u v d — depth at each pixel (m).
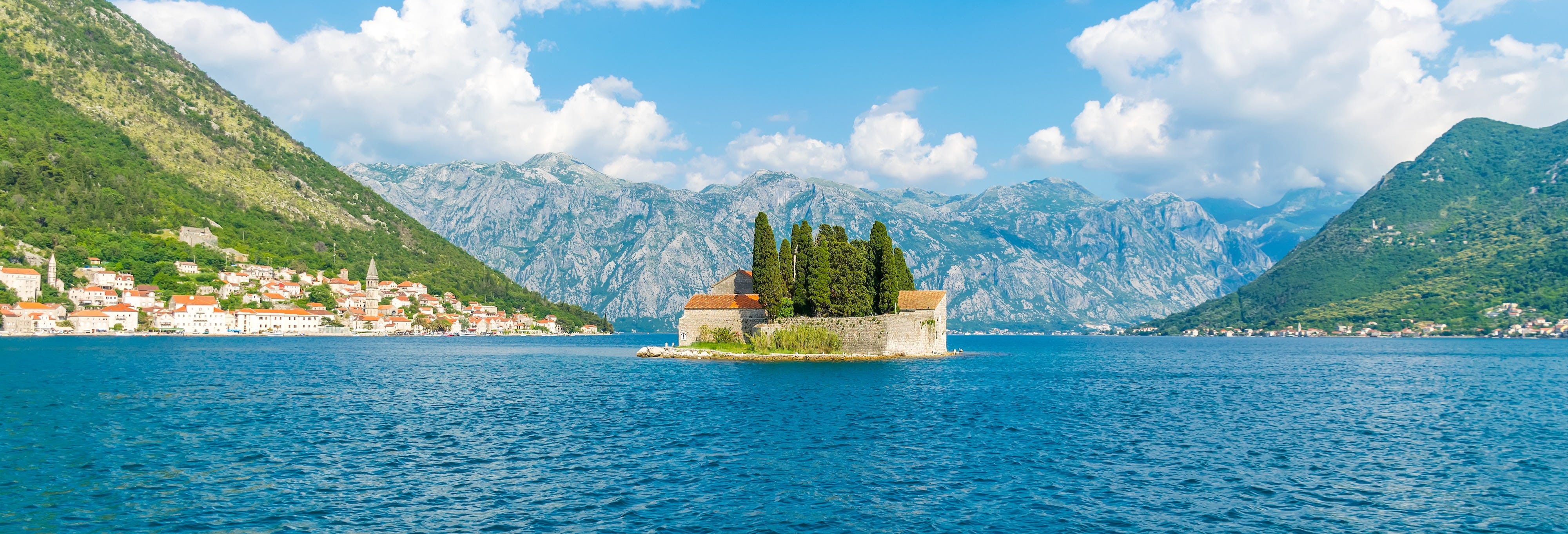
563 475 41.78
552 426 58.62
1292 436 57.16
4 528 31.69
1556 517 34.97
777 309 142.00
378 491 38.12
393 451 48.19
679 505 36.16
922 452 49.50
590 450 49.09
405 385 92.31
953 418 64.62
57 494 36.75
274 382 94.00
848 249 139.00
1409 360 176.12
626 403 73.88
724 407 70.81
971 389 89.75
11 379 90.50
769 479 41.59
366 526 32.31
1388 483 41.19
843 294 138.25
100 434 52.88
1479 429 61.25
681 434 55.09
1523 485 40.94
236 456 46.00
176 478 40.25
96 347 177.88
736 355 135.38
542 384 94.25
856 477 42.16
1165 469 44.66
